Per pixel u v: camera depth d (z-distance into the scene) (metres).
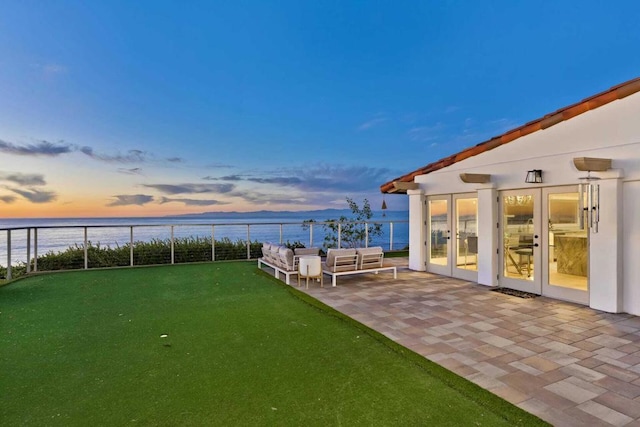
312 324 4.80
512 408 2.69
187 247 10.51
